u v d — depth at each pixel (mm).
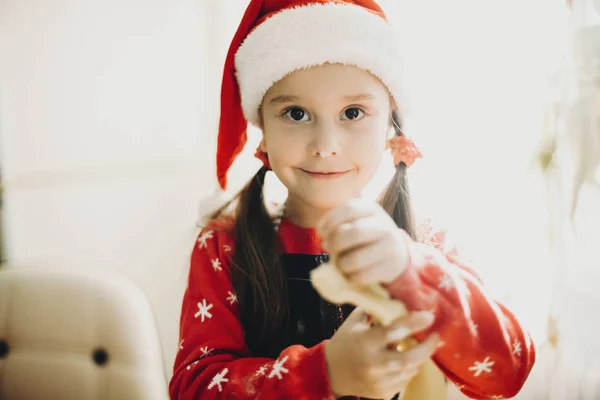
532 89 672
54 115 987
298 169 490
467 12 727
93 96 983
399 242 304
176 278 986
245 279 548
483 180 722
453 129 739
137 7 962
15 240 1001
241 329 521
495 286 690
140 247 1005
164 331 1005
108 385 877
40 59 975
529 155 677
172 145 990
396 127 573
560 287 613
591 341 607
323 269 294
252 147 867
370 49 477
